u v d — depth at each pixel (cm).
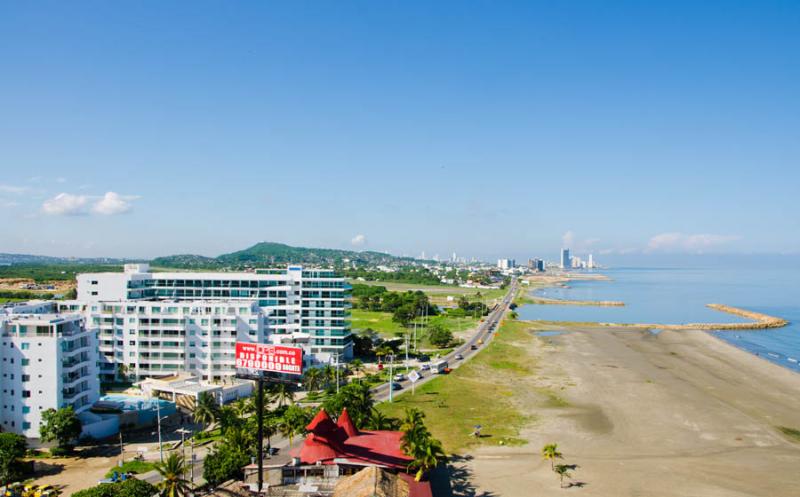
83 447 11006
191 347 16638
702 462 10362
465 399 14775
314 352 19700
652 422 12825
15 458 9350
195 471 9638
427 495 7894
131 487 7631
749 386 16575
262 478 8419
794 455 10788
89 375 12306
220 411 11794
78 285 19938
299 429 10581
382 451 9025
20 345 11025
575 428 12338
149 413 12506
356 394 11475
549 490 9050
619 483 9344
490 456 10556
